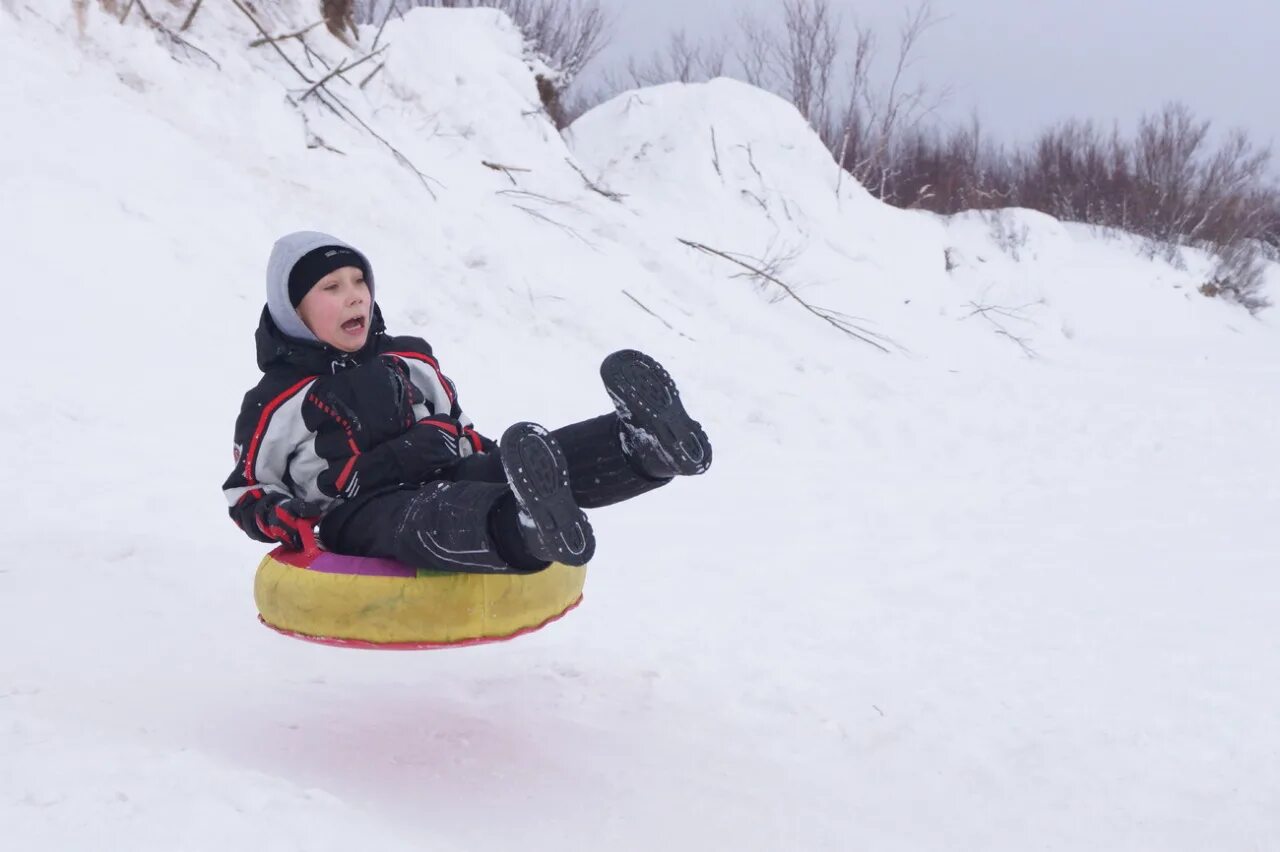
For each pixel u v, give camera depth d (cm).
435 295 1022
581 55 2016
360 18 1781
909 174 2762
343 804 278
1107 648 494
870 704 432
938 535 685
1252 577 600
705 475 804
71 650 404
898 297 1576
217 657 421
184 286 833
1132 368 1603
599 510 693
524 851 298
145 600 461
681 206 1567
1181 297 2561
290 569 308
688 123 1708
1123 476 862
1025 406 1137
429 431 323
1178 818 345
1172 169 3162
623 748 379
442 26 1463
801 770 375
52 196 834
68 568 478
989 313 1739
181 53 1115
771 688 445
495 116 1394
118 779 264
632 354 294
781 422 959
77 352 721
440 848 280
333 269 321
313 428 319
